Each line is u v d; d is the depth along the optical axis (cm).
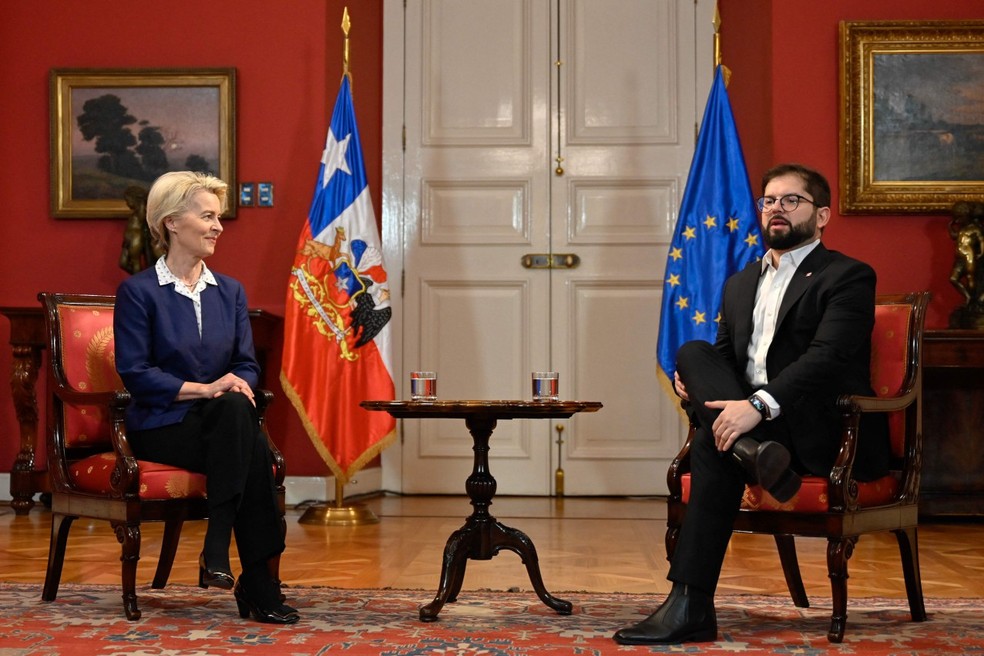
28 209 564
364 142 596
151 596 301
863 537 446
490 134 601
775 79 547
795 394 246
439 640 243
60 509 290
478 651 231
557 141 598
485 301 598
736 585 335
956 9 541
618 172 596
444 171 602
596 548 414
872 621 270
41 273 563
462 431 598
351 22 584
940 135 536
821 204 274
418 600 299
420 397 283
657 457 589
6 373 562
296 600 298
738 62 590
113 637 244
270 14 560
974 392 504
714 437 245
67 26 564
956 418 505
